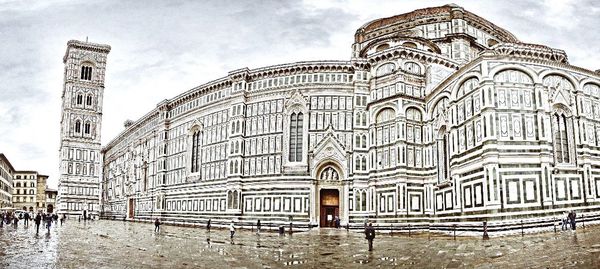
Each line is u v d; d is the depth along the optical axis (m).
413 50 60.94
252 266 29.25
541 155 45.16
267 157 67.00
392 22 74.81
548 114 46.47
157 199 86.75
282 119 67.19
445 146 55.56
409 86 60.16
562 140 47.16
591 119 49.44
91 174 135.38
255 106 69.56
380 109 61.16
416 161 58.34
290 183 64.69
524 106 46.09
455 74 51.94
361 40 77.25
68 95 136.88
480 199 45.88
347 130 64.25
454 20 69.94
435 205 56.09
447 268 26.52
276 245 41.91
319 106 65.75
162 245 42.69
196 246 41.59
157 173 88.12
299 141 66.00
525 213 43.81
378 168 60.47
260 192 66.56
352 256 33.28
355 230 58.72
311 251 36.84
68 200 130.50
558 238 35.94
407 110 59.34
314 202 63.34
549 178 44.91
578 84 49.00
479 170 46.28
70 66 139.12
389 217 57.97
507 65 46.47
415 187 57.62
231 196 68.12
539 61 47.31
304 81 66.94
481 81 46.59
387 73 61.47
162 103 87.94
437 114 56.84
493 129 45.06
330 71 66.44
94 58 142.75
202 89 77.56
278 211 64.81
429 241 42.47
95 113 139.50
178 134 83.94
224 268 28.50
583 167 47.25
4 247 40.72
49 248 39.94
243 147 69.12
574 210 45.44
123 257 33.88
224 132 73.19
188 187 78.50
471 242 39.09
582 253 27.34
